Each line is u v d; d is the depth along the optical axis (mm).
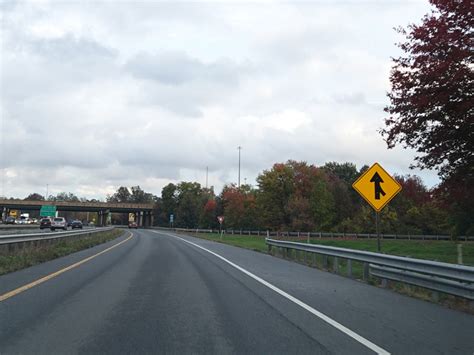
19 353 6488
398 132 14656
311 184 75812
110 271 16188
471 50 12852
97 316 8844
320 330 8070
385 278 13469
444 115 13750
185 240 47625
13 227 64625
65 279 13672
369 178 17141
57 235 27828
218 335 7637
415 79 13703
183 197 129125
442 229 73312
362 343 7285
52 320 8406
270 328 8164
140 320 8617
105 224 133500
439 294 11664
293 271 17594
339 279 15328
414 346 7188
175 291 12078
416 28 13516
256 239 59375
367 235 72625
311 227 71500
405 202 79312
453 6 12828
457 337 7789
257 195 83250
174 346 6949
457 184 15031
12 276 14031
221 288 12750
